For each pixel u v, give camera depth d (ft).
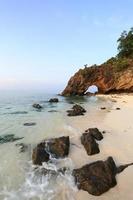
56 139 44.29
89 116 82.53
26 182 32.96
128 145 46.73
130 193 30.42
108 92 261.44
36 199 29.19
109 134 54.75
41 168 36.99
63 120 74.43
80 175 33.14
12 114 91.45
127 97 185.06
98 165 34.86
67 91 274.98
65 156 41.11
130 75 232.12
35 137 53.31
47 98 198.18
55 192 30.71
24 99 179.73
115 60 266.36
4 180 33.27
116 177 34.22
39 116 85.30
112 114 86.28
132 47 278.05
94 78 265.13
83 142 46.06
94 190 30.40
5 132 58.39
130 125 63.87
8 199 28.94
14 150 44.91
